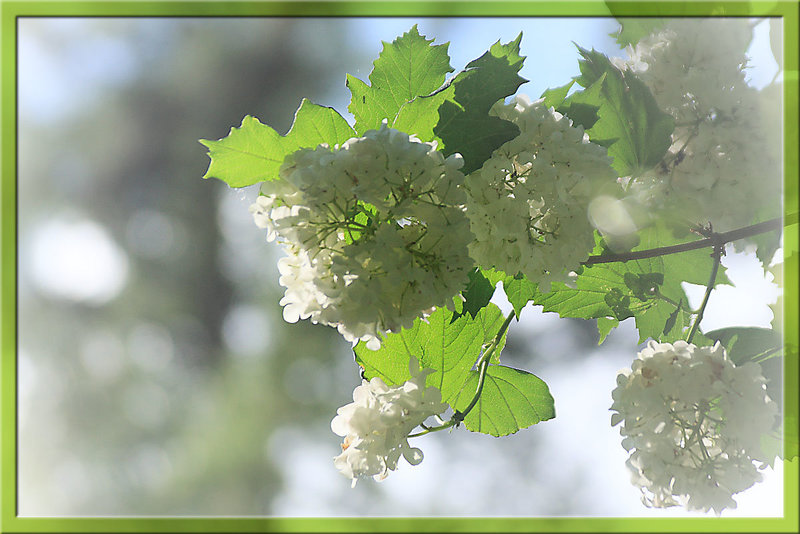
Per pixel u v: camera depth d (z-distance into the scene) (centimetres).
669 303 152
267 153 143
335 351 646
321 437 628
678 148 151
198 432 650
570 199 144
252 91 702
